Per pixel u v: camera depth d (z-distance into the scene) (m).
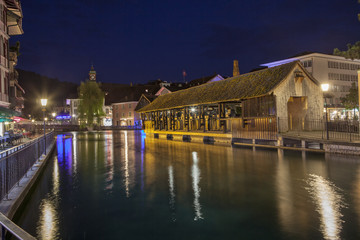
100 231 5.95
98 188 9.55
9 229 2.62
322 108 22.11
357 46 17.98
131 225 6.22
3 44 28.44
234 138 24.03
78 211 7.23
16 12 30.94
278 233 5.59
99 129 72.31
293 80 20.97
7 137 20.92
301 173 10.90
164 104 35.84
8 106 29.67
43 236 5.75
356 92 27.11
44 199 8.34
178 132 32.59
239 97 22.41
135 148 23.08
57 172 12.71
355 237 5.34
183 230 5.88
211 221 6.33
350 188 8.61
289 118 22.23
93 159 16.84
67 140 35.03
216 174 11.31
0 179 6.34
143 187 9.53
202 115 28.58
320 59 49.88
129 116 85.38
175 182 10.14
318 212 6.68
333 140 15.64
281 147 18.92
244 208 7.12
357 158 13.66
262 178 10.35
